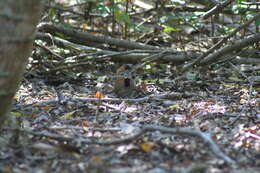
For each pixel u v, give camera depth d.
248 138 6.79
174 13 13.87
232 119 7.94
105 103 9.37
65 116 8.20
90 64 12.51
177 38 14.62
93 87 11.03
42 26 12.83
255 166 5.61
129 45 13.20
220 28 13.88
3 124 6.52
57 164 5.62
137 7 16.50
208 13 11.66
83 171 5.38
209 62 12.16
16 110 8.60
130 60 12.93
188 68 12.01
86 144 6.30
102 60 12.70
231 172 5.27
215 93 10.37
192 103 9.26
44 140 6.50
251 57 13.40
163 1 13.70
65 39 13.48
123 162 5.66
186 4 14.50
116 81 10.19
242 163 5.69
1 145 6.25
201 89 10.83
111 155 5.88
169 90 10.77
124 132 7.10
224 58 12.62
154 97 9.69
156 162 5.67
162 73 12.39
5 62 5.57
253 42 11.88
